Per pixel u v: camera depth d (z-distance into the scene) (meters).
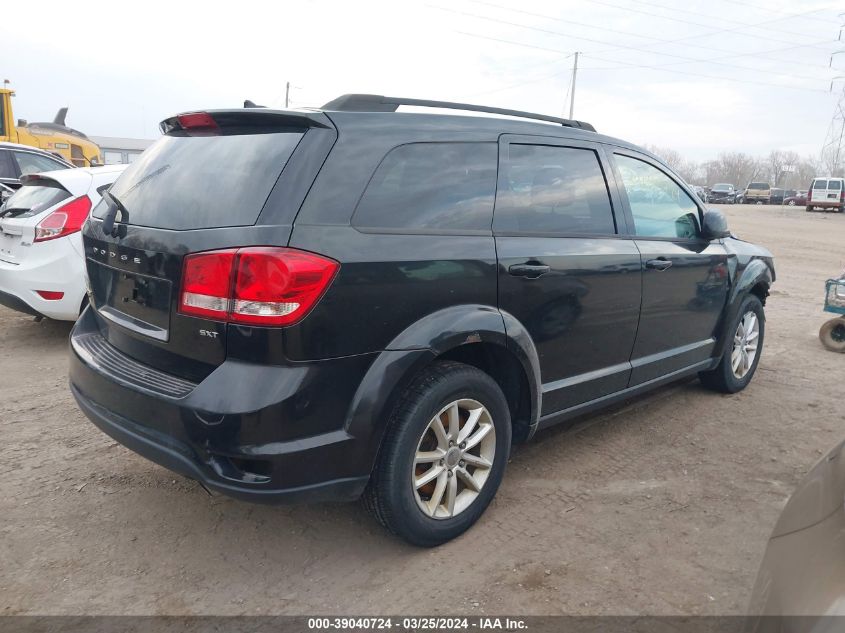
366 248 2.52
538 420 3.33
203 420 2.36
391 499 2.68
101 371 2.77
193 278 2.42
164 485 3.43
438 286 2.74
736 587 2.74
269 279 2.31
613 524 3.19
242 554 2.87
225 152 2.71
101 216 3.09
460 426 2.97
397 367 2.58
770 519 3.28
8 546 2.87
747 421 4.57
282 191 2.44
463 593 2.65
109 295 2.95
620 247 3.65
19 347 5.71
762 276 4.99
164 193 2.76
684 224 4.33
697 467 3.84
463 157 2.99
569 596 2.65
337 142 2.57
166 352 2.59
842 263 14.78
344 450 2.51
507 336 2.98
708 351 4.62
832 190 39.22
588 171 3.64
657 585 2.74
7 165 8.22
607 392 3.76
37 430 4.06
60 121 15.55
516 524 3.16
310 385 2.39
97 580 2.67
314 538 3.00
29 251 5.36
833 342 6.55
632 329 3.79
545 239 3.26
